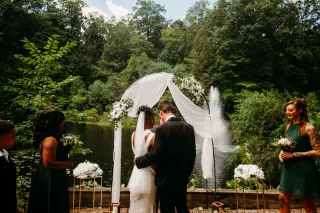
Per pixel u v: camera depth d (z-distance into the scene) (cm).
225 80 2205
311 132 251
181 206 252
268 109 825
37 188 233
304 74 2305
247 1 2319
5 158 213
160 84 452
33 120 373
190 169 254
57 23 3509
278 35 2344
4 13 2073
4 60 1855
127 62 4041
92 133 1917
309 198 258
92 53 4300
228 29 2295
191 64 2745
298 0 2670
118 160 393
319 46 2545
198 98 455
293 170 259
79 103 2755
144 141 271
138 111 286
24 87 385
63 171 243
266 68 2164
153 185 272
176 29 3934
